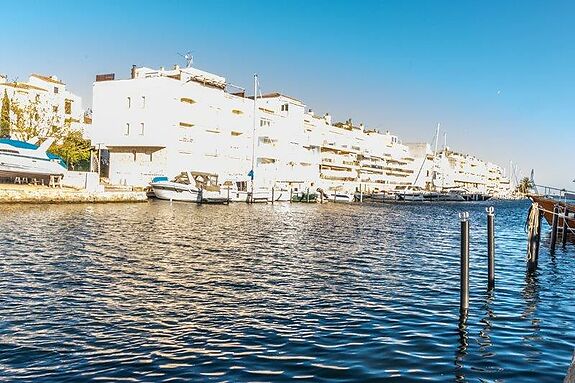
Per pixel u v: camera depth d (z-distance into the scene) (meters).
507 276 20.42
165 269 18.80
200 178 65.38
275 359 9.94
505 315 13.98
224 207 57.91
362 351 10.52
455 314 13.84
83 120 86.19
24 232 27.69
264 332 11.62
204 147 75.12
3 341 10.54
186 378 8.92
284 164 94.19
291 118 96.56
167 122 68.75
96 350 10.18
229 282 17.02
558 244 32.19
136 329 11.58
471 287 17.77
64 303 13.60
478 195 119.69
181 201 60.97
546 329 12.73
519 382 9.20
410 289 16.97
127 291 15.18
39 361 9.54
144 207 50.88
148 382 8.71
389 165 139.75
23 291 14.77
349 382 8.93
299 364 9.70
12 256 20.30
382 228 40.81
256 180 78.19
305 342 10.99
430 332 12.04
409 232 38.38
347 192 97.75
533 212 21.20
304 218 47.66
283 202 76.06
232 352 10.27
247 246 26.06
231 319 12.61
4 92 71.56
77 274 17.34
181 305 13.79
